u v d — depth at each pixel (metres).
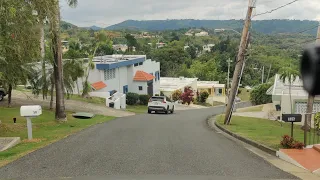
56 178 7.40
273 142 12.45
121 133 15.93
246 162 9.51
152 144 12.52
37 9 14.09
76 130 17.12
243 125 21.42
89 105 33.62
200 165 9.00
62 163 9.02
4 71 15.27
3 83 17.67
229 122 22.00
